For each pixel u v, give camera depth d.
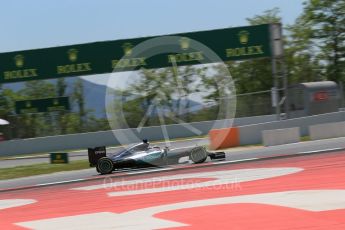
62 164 29.53
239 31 38.56
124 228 9.81
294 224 8.91
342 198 10.71
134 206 12.30
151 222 10.12
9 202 15.34
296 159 18.98
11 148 42.19
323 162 17.12
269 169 16.77
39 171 26.72
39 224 11.08
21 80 40.09
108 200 13.67
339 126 29.31
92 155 22.56
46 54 39.88
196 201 12.15
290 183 13.48
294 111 41.16
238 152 25.62
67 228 10.34
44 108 43.25
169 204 12.08
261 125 31.34
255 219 9.59
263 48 38.59
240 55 38.62
